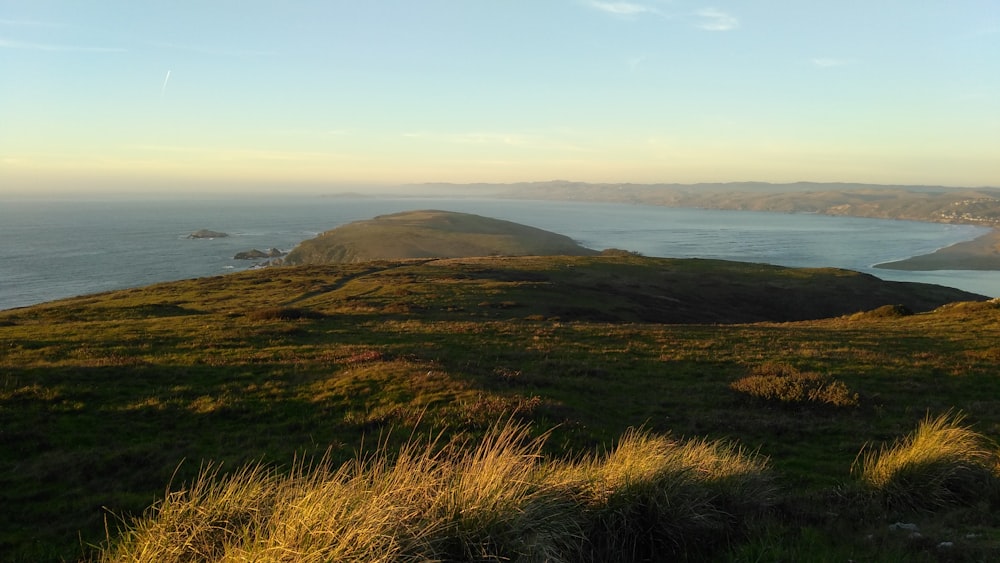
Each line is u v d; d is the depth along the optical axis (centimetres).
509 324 3300
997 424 1355
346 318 3625
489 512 609
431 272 7369
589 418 1373
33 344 2330
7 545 772
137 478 1023
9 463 1091
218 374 1795
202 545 577
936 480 888
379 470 703
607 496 728
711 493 799
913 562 627
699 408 1552
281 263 15638
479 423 1260
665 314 5553
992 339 2777
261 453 1141
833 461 1159
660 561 686
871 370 2002
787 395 1589
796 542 691
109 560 641
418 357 2073
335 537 523
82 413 1397
